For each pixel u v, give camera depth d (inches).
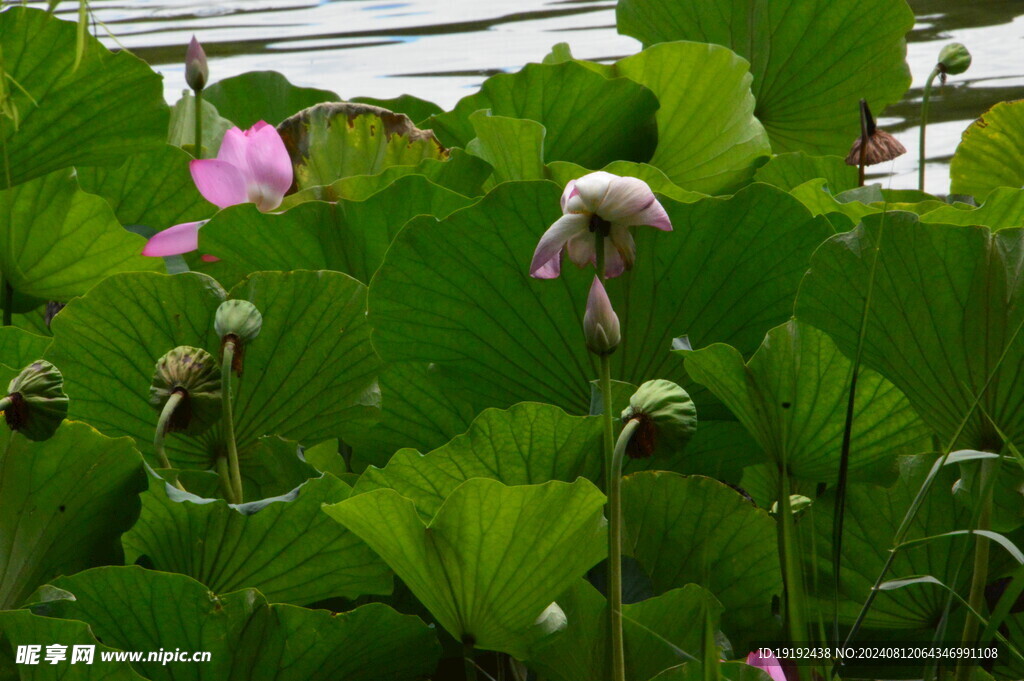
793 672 142.9
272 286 150.0
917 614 146.7
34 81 162.7
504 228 148.8
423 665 139.6
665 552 145.8
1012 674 148.3
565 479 143.7
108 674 134.5
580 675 140.5
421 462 141.7
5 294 167.3
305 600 143.6
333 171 169.5
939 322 145.2
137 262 165.5
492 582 137.4
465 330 151.1
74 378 149.3
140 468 140.3
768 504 159.8
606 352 139.2
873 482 150.6
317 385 151.3
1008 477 144.3
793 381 146.6
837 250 145.9
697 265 150.6
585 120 189.2
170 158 169.6
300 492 140.2
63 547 140.8
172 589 136.3
